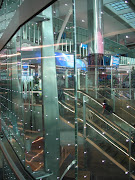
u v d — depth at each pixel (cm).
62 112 270
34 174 350
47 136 310
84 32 222
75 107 240
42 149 325
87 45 223
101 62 225
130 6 188
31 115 364
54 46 275
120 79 277
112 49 217
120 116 383
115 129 365
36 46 323
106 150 327
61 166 271
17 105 504
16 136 515
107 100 334
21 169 405
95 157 303
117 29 207
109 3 197
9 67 610
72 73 239
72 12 224
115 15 198
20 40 380
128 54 214
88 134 321
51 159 302
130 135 336
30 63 356
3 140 653
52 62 289
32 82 353
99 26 211
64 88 262
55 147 290
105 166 309
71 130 251
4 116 722
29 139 374
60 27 254
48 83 299
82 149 297
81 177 265
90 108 325
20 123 454
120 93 327
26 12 323
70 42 235
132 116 387
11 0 501
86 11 216
